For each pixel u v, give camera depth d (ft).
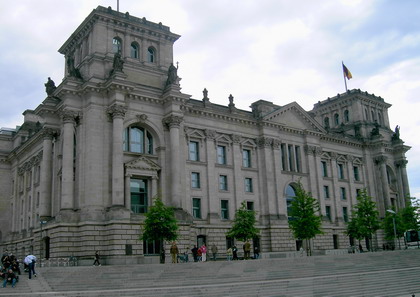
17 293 131.54
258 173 287.89
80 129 224.74
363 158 367.04
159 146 238.89
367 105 394.52
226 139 278.05
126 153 228.22
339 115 399.24
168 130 241.96
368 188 362.94
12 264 152.05
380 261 198.59
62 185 216.54
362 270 182.80
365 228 291.17
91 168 215.10
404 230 318.45
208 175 262.67
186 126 260.01
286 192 297.12
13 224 334.24
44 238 225.35
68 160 217.97
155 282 147.13
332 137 340.18
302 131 315.99
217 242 255.70
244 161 286.66
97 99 224.74
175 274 155.22
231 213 268.62
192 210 252.83
